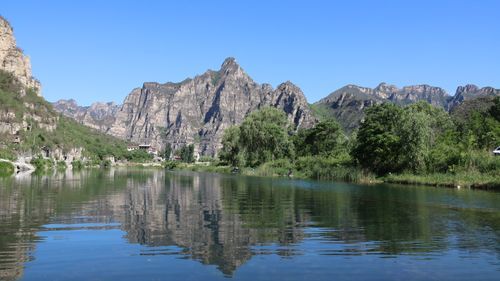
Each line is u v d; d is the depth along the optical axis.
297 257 16.92
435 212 30.12
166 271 15.05
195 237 20.69
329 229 22.98
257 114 123.31
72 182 66.12
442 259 16.70
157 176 99.38
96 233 21.58
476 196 42.59
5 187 53.25
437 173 68.19
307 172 90.31
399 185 61.78
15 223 24.53
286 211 30.45
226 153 142.12
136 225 24.03
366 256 17.12
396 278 14.41
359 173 75.44
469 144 73.50
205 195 44.09
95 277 14.41
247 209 31.73
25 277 14.40
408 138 73.69
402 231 22.41
